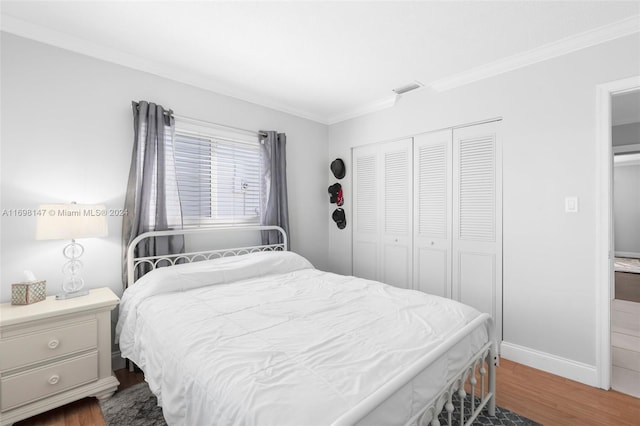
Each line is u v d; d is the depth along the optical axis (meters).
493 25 1.96
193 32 2.03
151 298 1.90
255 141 3.18
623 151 3.72
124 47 2.22
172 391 1.24
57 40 2.04
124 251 2.30
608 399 1.92
